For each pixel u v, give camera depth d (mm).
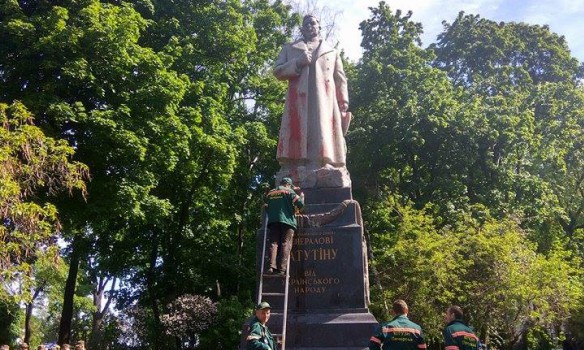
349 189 11133
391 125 26531
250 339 7031
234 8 25844
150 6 22594
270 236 10297
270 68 28906
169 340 24766
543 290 20312
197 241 26094
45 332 49156
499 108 27781
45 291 41688
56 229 12062
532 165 30484
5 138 11195
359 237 10445
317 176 11297
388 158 26953
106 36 18578
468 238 20891
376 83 27594
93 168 19156
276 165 27266
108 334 30297
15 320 33312
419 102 27000
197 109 21719
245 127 25234
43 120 18031
